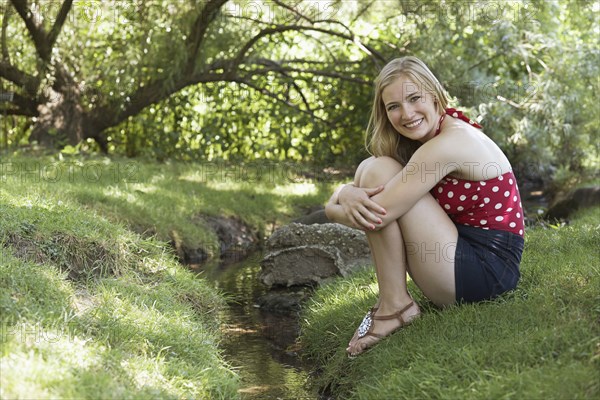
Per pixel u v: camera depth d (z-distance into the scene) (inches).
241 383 162.1
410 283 178.2
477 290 148.8
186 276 202.2
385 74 151.9
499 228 150.3
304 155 506.0
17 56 469.7
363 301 181.3
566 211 361.7
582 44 443.5
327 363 168.9
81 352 128.4
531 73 451.8
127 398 117.5
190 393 133.5
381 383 134.6
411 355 140.2
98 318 148.9
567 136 438.0
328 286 210.1
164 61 446.0
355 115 500.1
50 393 111.0
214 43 448.1
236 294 240.4
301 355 181.8
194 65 451.5
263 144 511.2
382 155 157.8
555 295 145.6
